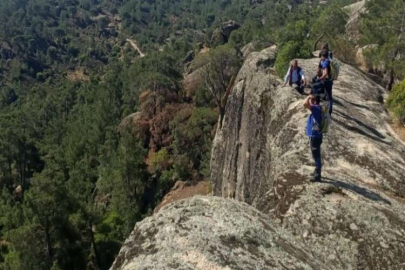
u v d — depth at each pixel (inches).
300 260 302.2
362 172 546.0
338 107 781.9
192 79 2630.4
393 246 402.0
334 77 636.7
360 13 1566.2
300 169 525.3
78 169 2363.4
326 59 632.4
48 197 1395.2
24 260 1378.0
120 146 2228.1
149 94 2669.8
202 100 2413.9
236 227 313.9
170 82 2647.6
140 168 2010.3
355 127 692.7
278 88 808.3
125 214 1774.1
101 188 2075.5
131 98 3068.4
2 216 1808.6
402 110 796.6
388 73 1138.7
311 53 1135.6
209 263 267.0
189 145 2052.2
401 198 508.4
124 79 3841.0
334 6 1648.6
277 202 480.7
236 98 1071.0
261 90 885.8
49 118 4099.4
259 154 825.5
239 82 1118.4
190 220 315.9
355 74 1055.0
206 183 1852.9
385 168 560.7
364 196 466.6
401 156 629.3
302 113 673.0
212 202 350.0
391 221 431.5
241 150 976.9
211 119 2127.2
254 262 278.5
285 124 682.2
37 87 5880.9
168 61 3486.7
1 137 2741.1
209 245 283.6
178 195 1866.4
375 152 601.9
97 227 1680.6
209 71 2361.0
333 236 414.9
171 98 2524.6
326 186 473.4
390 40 1106.1
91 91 4077.3
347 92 904.9
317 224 428.5
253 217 340.8
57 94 4803.2
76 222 1470.2
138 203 1904.5
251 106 923.4
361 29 1417.3
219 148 1194.0
